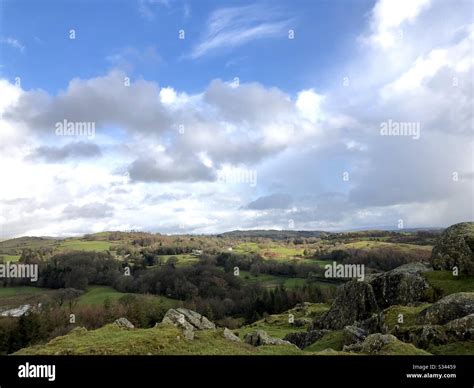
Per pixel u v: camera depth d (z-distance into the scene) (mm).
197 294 84688
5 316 67250
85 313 71250
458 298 22531
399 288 32312
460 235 33875
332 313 36156
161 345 18016
